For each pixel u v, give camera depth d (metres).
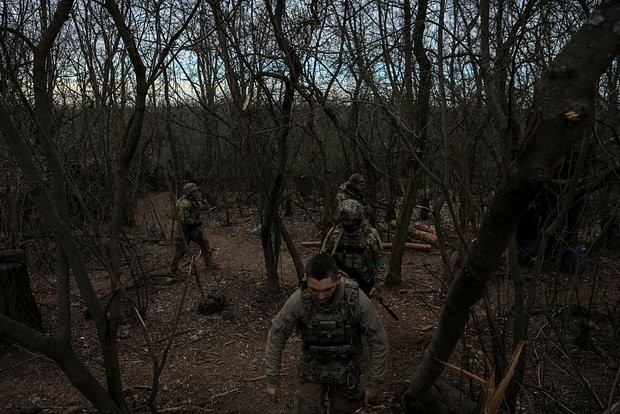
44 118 2.40
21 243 6.37
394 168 7.46
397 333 5.08
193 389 4.05
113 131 4.65
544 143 1.01
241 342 4.95
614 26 0.94
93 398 2.51
